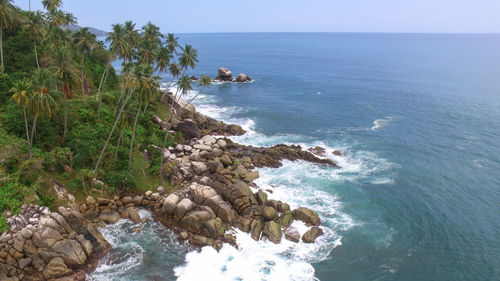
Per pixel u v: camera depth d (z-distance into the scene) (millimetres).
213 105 114812
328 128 91750
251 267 40500
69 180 50312
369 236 47125
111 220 46906
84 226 43312
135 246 42875
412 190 59188
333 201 55500
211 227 45031
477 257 43281
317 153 73500
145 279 37688
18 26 80125
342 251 44062
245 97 128000
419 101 120188
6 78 64562
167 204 47875
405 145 79000
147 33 80875
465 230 48625
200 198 49250
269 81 164125
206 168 60312
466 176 64000
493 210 53375
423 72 191000
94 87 86125
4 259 36406
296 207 53156
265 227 46531
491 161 70000
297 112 107062
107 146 58750
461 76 175875
